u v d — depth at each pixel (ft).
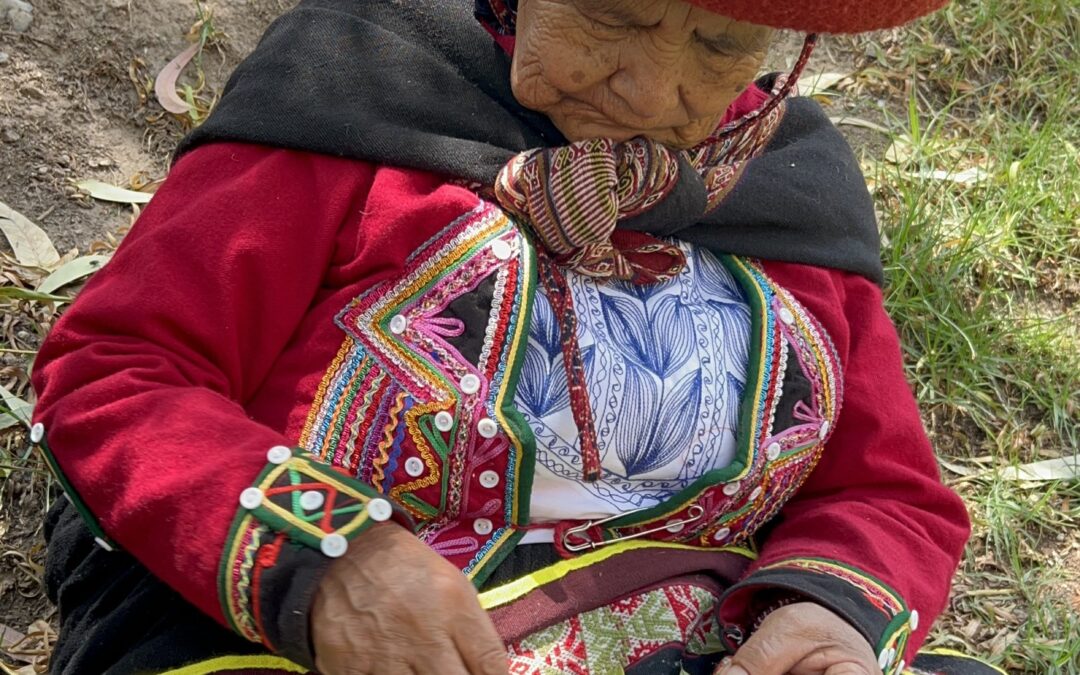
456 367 4.46
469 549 4.61
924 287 8.34
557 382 4.60
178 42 8.00
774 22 3.85
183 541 3.93
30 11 7.63
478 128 4.76
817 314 5.29
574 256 4.65
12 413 6.56
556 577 4.65
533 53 4.42
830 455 5.41
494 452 4.48
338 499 3.98
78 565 4.93
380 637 3.87
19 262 7.04
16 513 6.41
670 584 4.90
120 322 4.25
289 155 4.59
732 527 5.12
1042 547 7.50
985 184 9.04
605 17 4.21
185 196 4.56
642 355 4.75
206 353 4.37
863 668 4.60
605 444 4.68
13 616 6.17
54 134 7.47
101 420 4.10
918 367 8.01
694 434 4.84
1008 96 9.75
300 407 4.50
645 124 4.50
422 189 4.65
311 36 4.78
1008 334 8.27
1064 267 8.77
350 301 4.52
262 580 3.84
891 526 5.20
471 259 4.54
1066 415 8.00
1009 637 7.05
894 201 8.82
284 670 4.30
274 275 4.43
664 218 4.80
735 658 4.65
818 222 5.40
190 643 4.36
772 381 5.02
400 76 4.75
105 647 4.55
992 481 7.71
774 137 5.65
